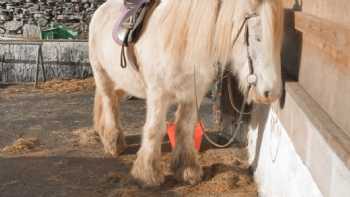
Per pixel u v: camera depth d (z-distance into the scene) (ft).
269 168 10.71
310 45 8.55
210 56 10.08
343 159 5.37
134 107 20.43
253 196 11.70
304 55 9.05
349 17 6.22
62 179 12.98
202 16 9.84
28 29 35.01
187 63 10.43
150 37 10.91
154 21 10.94
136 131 17.13
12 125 17.83
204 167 13.43
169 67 10.64
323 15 7.84
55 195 12.00
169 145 15.37
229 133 16.08
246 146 14.82
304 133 7.49
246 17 9.11
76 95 22.26
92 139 15.99
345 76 6.23
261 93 9.02
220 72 10.83
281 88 9.08
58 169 13.66
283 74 10.48
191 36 10.05
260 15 8.87
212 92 18.75
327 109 7.22
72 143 15.89
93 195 12.01
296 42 9.86
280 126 9.82
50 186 12.53
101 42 13.41
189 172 12.46
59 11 35.27
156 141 11.94
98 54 13.94
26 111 19.72
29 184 12.64
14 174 13.25
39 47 23.58
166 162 13.92
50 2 34.96
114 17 13.07
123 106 20.56
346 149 5.50
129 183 12.58
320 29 7.45
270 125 11.00
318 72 7.86
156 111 11.44
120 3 13.48
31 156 14.64
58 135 16.71
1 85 23.80
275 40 8.86
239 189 12.19
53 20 35.42
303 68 9.11
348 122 6.07
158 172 12.26
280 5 8.93
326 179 6.18
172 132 15.01
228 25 9.53
